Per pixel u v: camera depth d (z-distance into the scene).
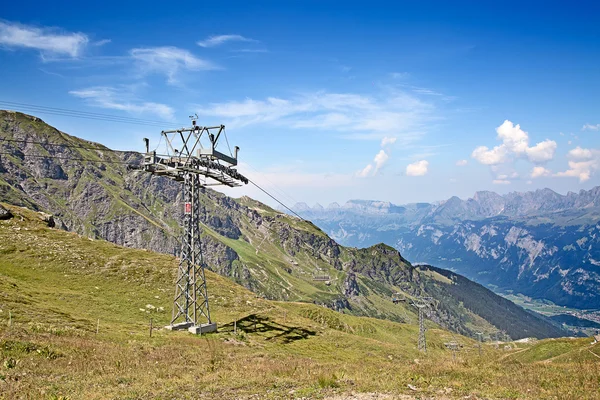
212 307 81.00
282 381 25.42
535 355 71.31
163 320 65.19
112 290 74.94
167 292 80.50
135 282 81.62
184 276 64.19
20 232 97.00
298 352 59.34
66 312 53.88
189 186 64.44
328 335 81.19
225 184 67.94
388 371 30.34
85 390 22.50
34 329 39.78
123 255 96.62
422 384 24.52
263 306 90.69
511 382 25.30
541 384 24.48
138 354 36.81
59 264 81.62
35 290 62.81
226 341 54.81
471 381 25.77
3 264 75.50
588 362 35.25
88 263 85.88
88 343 37.62
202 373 29.28
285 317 86.44
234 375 28.20
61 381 24.53
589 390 22.42
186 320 61.84
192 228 63.88
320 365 35.53
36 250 86.00
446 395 21.58
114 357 33.94
